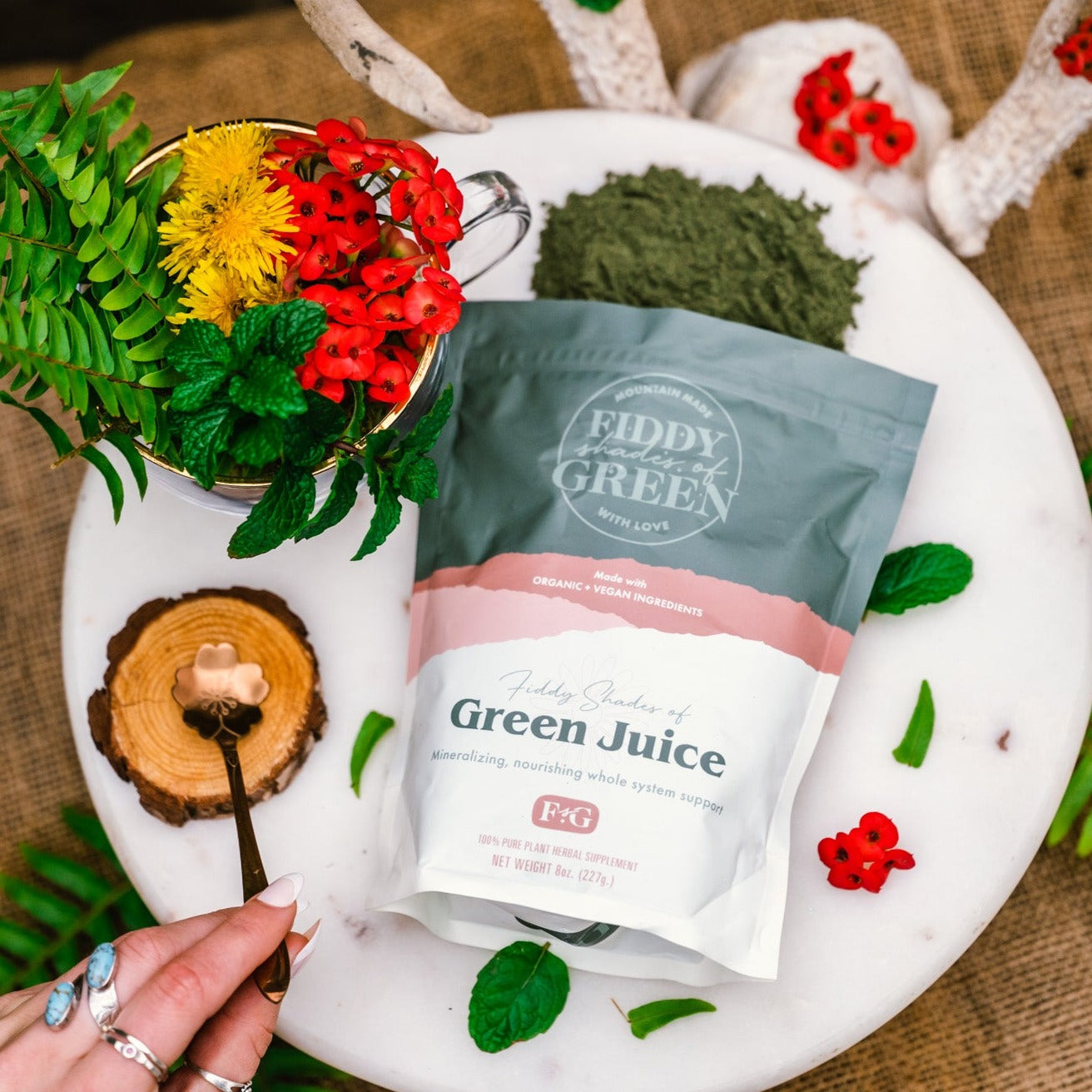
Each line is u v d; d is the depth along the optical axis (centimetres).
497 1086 72
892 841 71
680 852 66
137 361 56
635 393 74
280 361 49
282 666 75
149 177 57
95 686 78
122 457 79
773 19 125
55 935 109
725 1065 71
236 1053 64
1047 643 76
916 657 76
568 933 70
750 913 68
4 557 118
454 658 71
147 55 127
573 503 72
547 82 126
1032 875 104
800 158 82
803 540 72
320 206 56
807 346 74
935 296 80
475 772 67
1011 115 99
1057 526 78
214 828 75
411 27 126
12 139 56
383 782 76
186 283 57
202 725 74
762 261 79
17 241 55
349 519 79
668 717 67
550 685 68
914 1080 102
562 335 76
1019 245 116
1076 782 96
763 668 69
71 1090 57
